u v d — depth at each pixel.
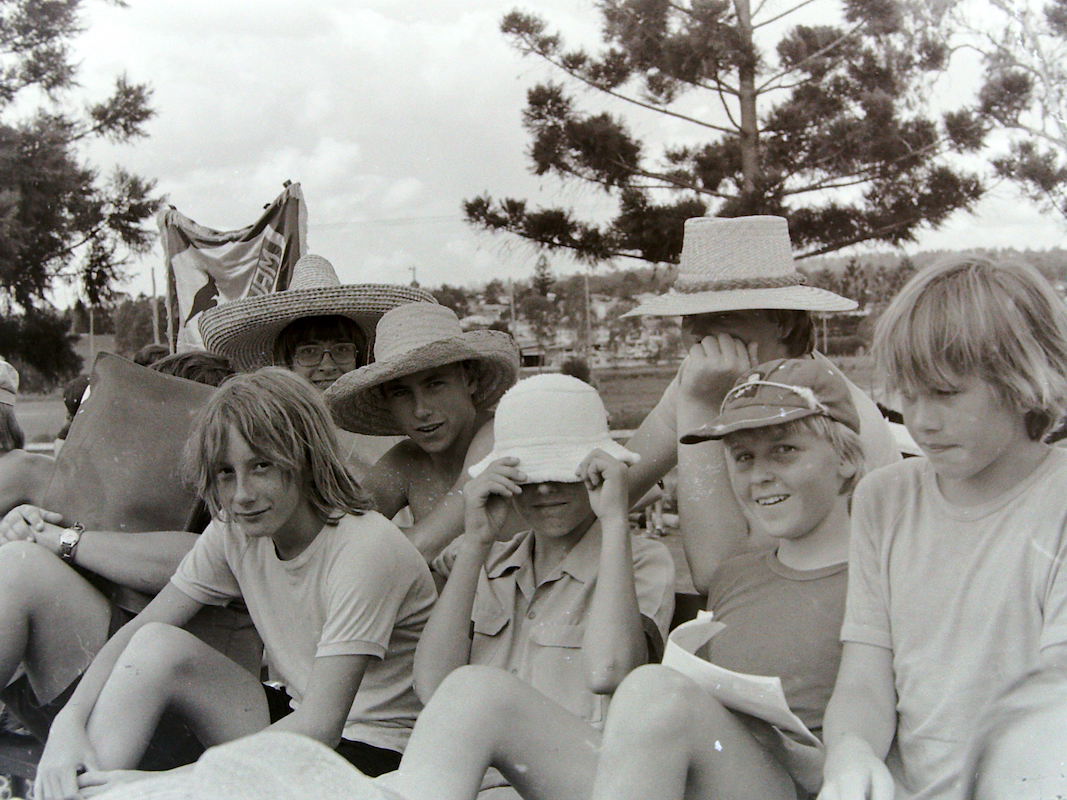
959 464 1.48
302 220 3.59
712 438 1.90
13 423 2.92
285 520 1.93
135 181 4.35
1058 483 1.47
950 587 1.51
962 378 1.46
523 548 2.08
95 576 2.34
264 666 2.49
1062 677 1.39
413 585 2.03
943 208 3.78
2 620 2.18
